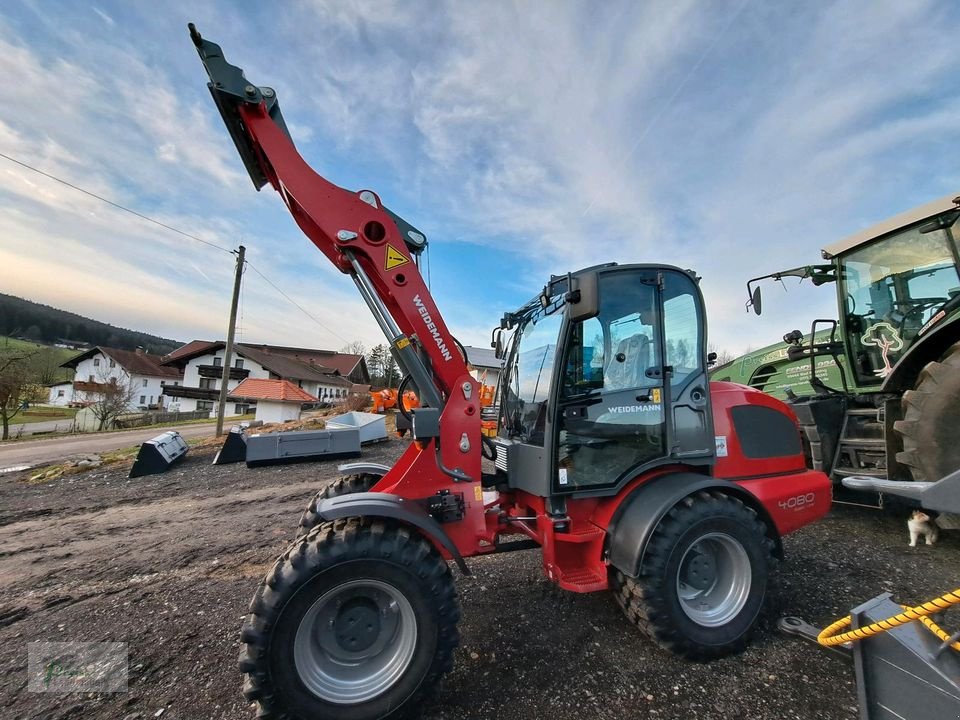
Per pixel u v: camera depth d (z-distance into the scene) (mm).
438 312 2691
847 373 4660
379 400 15742
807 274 4977
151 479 7926
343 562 2053
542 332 3090
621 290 2844
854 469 4156
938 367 3438
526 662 2525
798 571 3445
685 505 2551
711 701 2184
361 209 2619
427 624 2127
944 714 1310
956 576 3299
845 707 2109
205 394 39500
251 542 4719
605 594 3275
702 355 2969
